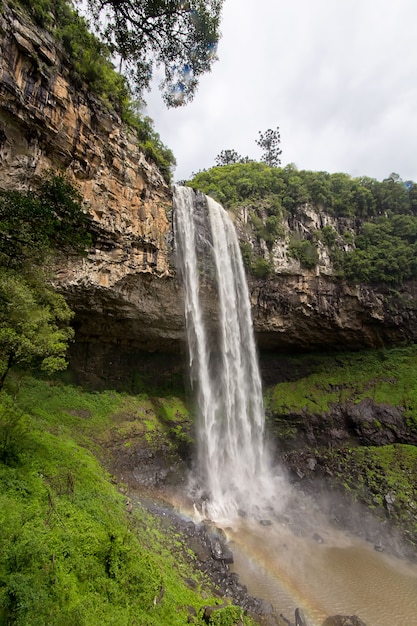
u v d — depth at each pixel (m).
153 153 21.66
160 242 21.33
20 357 10.84
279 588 11.95
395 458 21.92
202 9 7.29
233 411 24.77
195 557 11.77
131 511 11.70
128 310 21.22
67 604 6.07
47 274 11.19
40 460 10.74
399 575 13.62
